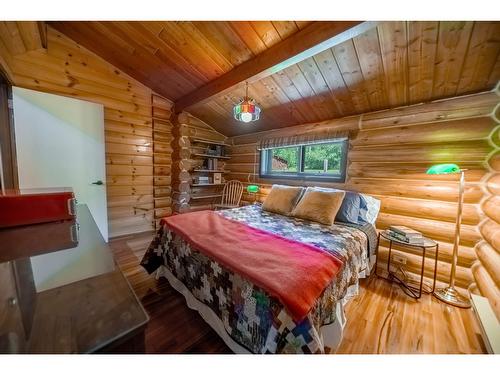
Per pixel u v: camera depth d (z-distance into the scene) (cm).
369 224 226
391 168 235
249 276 114
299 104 280
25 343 44
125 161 328
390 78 200
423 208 214
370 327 152
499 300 142
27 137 229
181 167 375
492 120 182
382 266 239
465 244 195
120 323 50
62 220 134
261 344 104
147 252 207
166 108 371
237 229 191
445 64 172
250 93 284
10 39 195
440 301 183
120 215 330
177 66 270
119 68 306
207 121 410
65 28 246
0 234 111
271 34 191
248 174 412
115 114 310
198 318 156
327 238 174
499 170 174
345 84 223
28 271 75
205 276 146
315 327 102
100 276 72
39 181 238
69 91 267
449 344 137
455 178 198
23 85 235
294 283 107
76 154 262
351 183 268
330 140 283
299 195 270
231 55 228
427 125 213
